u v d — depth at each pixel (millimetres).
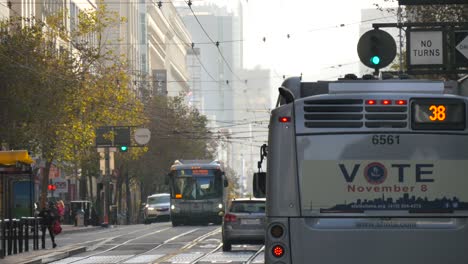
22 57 113625
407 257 26969
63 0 187875
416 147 27328
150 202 175125
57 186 135125
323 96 27672
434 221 27109
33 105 112250
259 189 32938
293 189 27484
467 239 27000
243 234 72688
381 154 27344
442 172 27234
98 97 125000
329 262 27109
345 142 27469
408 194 27188
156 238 95750
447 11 79312
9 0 146375
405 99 27484
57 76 115188
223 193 129375
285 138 27719
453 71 53500
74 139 121125
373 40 44375
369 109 27516
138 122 159500
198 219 128250
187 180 128875
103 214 161750
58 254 72500
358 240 27078
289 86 29688
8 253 71875
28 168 68562
